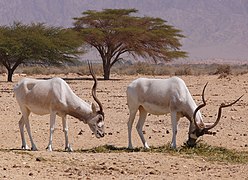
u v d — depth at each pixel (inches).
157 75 5787.4
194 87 3506.4
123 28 4995.1
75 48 5022.1
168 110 1421.0
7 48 4367.6
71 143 1544.0
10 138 1608.0
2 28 4906.5
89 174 1114.1
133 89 1448.1
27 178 1064.2
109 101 2618.1
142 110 1465.3
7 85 3937.0
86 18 5339.6
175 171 1159.0
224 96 2876.5
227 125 1841.8
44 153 1291.8
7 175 1076.5
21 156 1247.5
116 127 1806.1
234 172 1157.1
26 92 1406.3
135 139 1603.1
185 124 1833.2
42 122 1881.2
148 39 5216.5
